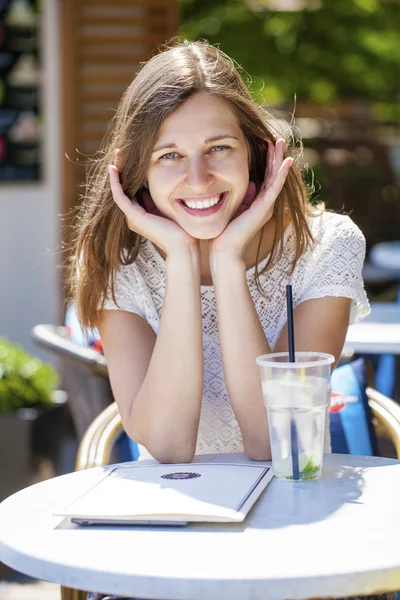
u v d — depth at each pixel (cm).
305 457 162
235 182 197
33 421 398
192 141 194
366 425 238
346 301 212
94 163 232
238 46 947
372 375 299
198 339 190
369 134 955
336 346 208
